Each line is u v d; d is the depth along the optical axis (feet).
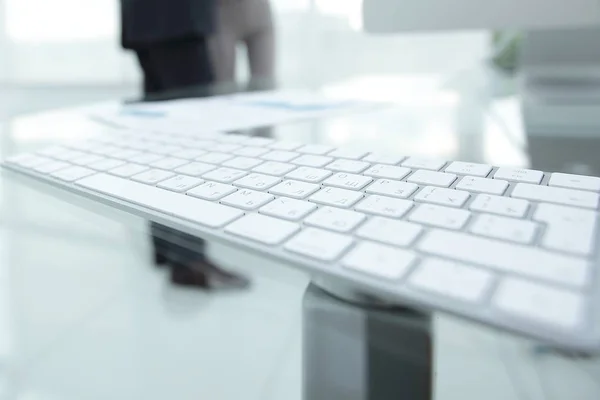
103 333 1.45
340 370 0.57
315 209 0.74
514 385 0.47
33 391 1.46
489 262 0.54
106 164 1.12
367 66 5.77
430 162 0.95
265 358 0.73
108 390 1.37
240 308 0.74
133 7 3.24
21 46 9.87
